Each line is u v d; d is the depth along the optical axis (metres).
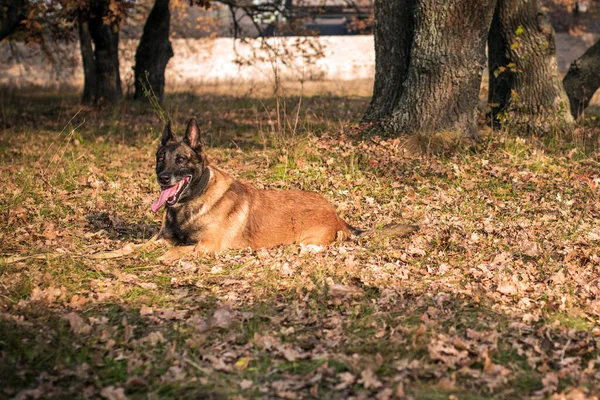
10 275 5.78
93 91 22.80
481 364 4.34
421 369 4.20
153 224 7.86
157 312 5.14
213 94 27.08
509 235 7.37
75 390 3.97
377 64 12.56
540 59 12.95
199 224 6.65
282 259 6.43
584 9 40.62
